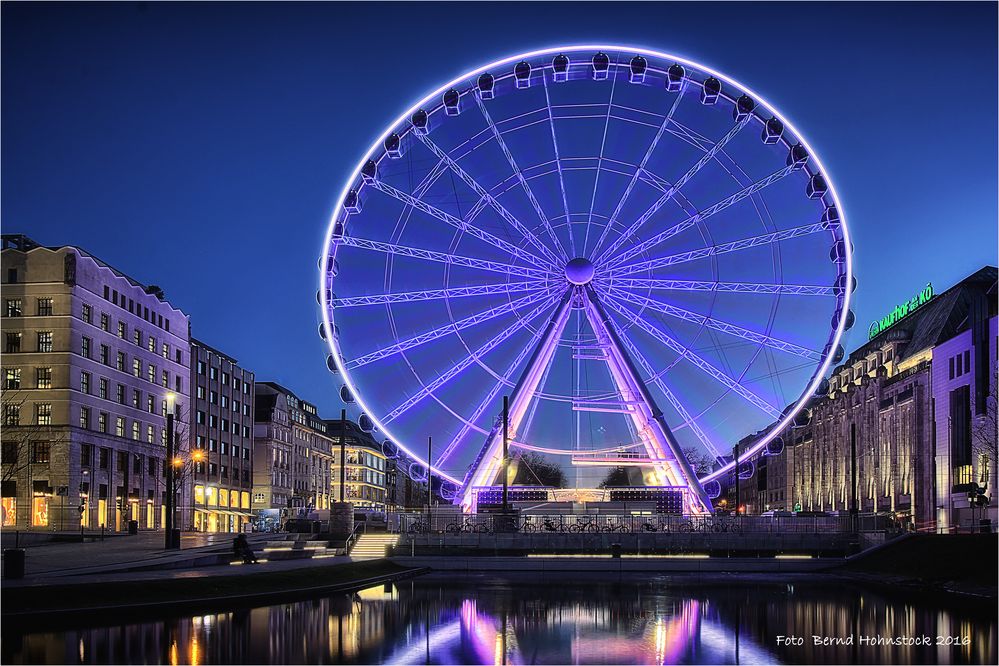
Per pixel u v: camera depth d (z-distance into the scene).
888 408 132.75
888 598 57.03
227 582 52.28
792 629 42.91
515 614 48.00
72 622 41.06
